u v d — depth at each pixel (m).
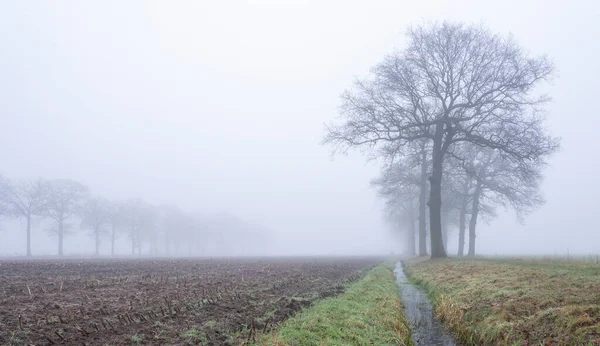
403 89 29.61
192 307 12.48
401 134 30.88
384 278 24.11
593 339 7.82
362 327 11.15
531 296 11.45
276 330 10.02
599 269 13.77
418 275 24.80
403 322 12.87
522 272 15.38
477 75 28.09
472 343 11.07
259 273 25.91
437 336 12.27
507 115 28.33
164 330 9.65
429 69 29.33
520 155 27.27
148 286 17.75
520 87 27.03
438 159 30.78
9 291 15.59
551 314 9.57
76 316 10.93
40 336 8.84
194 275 23.84
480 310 12.23
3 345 7.97
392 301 15.36
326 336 9.91
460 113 29.77
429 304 17.03
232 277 22.62
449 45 28.72
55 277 21.50
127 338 8.84
